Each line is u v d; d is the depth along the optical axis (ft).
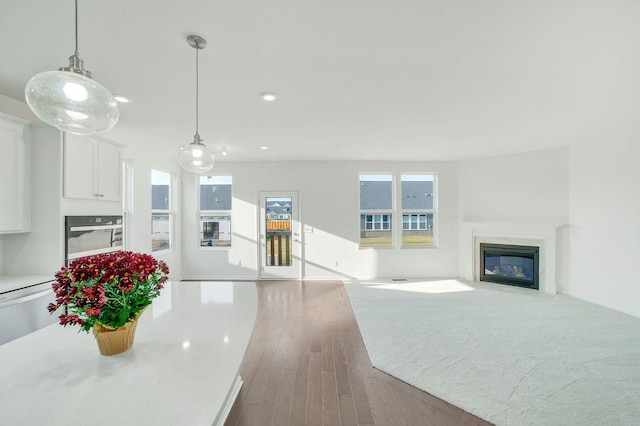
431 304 14.39
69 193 9.50
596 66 7.25
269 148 16.17
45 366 3.61
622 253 12.85
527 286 17.26
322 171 20.02
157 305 6.04
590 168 14.30
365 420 6.55
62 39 6.02
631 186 12.41
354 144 15.33
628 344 9.92
